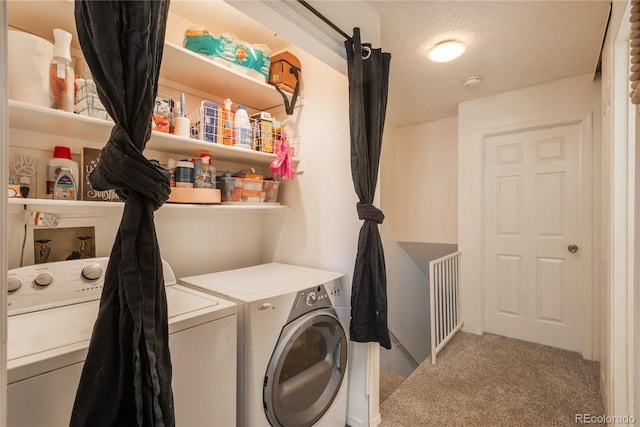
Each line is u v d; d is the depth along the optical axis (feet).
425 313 13.23
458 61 6.82
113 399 2.25
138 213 2.37
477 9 5.03
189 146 4.93
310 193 6.25
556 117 7.94
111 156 2.22
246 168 6.73
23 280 3.36
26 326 3.01
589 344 7.54
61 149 4.00
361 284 5.07
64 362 2.53
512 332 8.81
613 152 4.81
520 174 8.66
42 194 3.98
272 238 6.98
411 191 11.48
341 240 5.73
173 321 3.19
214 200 5.13
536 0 4.78
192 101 5.71
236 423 3.87
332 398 4.93
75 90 3.70
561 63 6.94
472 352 7.98
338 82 5.79
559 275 8.12
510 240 8.83
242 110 5.57
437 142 10.91
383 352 10.17
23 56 3.24
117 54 2.12
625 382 4.67
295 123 6.46
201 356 3.41
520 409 5.69
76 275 3.74
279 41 6.31
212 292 4.37
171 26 5.32
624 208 4.73
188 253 5.80
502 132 8.75
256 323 3.86
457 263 9.33
